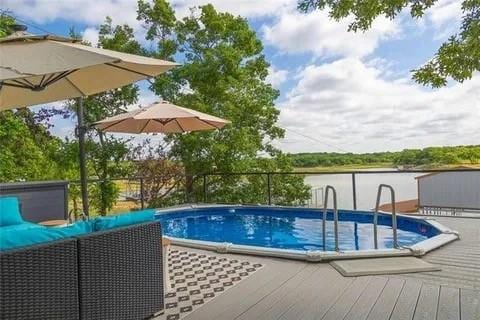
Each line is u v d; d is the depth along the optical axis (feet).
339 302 9.72
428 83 7.60
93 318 7.70
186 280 11.88
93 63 8.54
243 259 14.20
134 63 10.08
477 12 6.53
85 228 8.05
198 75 38.47
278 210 28.99
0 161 30.71
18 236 6.89
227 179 39.55
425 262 12.84
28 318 6.64
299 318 8.84
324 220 16.26
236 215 29.96
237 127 39.29
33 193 18.88
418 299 9.70
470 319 8.39
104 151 39.14
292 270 12.64
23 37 9.62
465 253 13.94
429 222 19.93
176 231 25.16
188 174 36.37
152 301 9.09
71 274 7.32
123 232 8.38
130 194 39.60
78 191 36.06
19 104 13.46
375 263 12.78
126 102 40.27
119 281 8.26
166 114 21.33
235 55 38.01
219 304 9.89
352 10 8.40
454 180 25.63
